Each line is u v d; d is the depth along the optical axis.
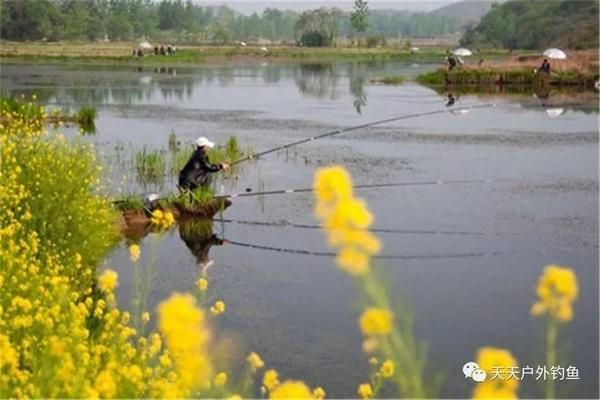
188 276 12.27
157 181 18.80
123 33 148.00
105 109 35.81
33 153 12.44
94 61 77.69
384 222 15.61
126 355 6.56
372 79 57.88
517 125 30.45
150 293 11.29
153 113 34.62
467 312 10.69
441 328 10.09
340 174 3.15
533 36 113.06
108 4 155.38
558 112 34.91
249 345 9.53
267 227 15.25
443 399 8.09
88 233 11.73
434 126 30.45
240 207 16.77
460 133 28.34
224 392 6.01
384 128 29.92
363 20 135.88
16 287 7.93
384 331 3.50
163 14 169.25
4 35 126.19
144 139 26.27
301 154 23.64
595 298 11.21
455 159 22.80
